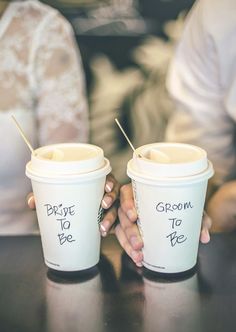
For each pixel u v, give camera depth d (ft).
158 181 1.98
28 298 2.05
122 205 2.32
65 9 4.64
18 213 4.82
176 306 1.99
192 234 2.13
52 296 2.06
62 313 1.96
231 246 2.44
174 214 2.05
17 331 1.86
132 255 2.22
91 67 4.77
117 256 2.35
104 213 2.29
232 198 3.62
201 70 4.57
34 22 4.59
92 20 4.68
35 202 2.16
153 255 2.16
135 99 4.83
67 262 2.18
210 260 2.31
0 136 4.63
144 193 2.05
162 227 2.08
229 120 4.61
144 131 4.88
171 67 4.71
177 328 1.86
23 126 4.65
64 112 4.72
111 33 4.71
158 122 4.85
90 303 2.02
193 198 2.04
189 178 1.98
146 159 2.04
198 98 4.64
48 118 4.71
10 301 2.04
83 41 4.72
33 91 4.66
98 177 2.06
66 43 4.69
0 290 2.11
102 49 4.74
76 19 4.67
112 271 2.23
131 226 2.23
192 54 4.58
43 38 4.62
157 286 2.11
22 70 4.61
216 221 3.69
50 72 4.66
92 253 2.21
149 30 4.69
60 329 1.87
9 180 4.73
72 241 2.14
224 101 4.54
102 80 4.80
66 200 2.06
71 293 2.08
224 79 4.47
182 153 2.18
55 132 4.73
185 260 2.16
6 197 4.77
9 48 4.57
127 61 4.77
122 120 4.88
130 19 4.68
